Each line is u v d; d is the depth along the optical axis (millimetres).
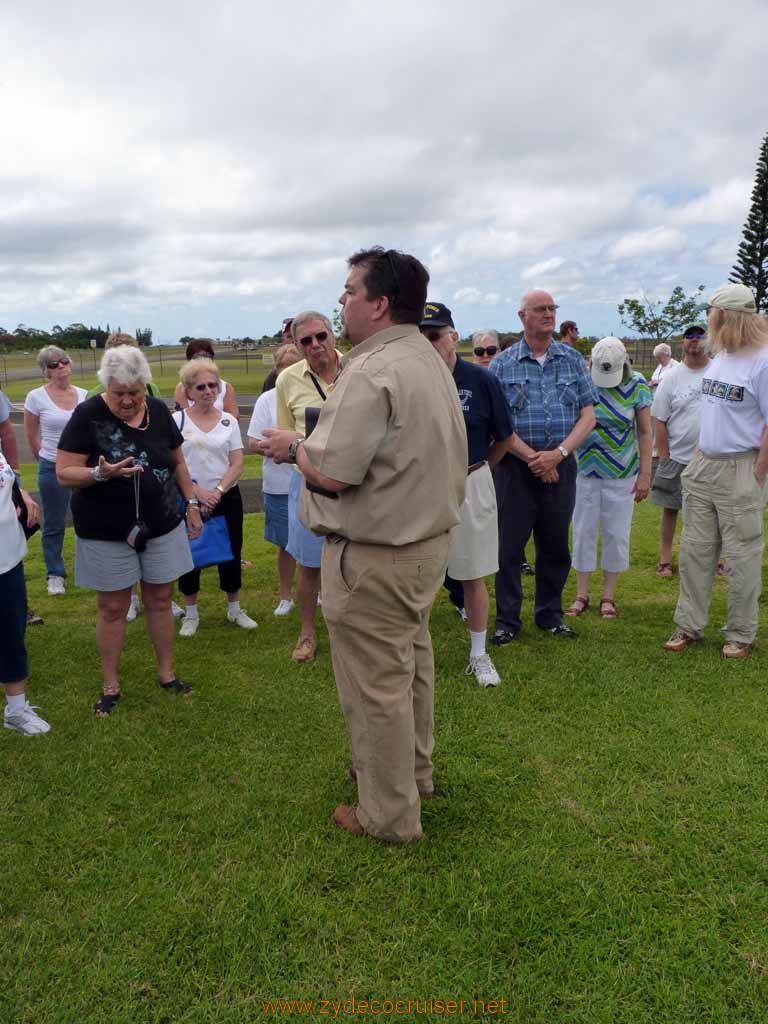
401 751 2646
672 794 3029
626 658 4480
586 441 5105
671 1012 2033
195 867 2621
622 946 2262
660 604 5594
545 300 4457
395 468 2391
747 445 4262
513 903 2432
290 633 5027
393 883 2531
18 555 3461
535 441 4570
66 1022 2014
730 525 4375
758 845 2705
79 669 4430
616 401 4984
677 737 3490
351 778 3188
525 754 3357
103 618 3814
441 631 5012
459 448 2641
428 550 2535
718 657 4488
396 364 2381
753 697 3918
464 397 4020
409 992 2102
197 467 4781
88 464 3646
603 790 3066
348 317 2512
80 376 40594
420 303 2502
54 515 5848
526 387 4574
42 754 3416
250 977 2160
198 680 4242
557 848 2697
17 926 2361
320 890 2502
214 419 4934
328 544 2615
